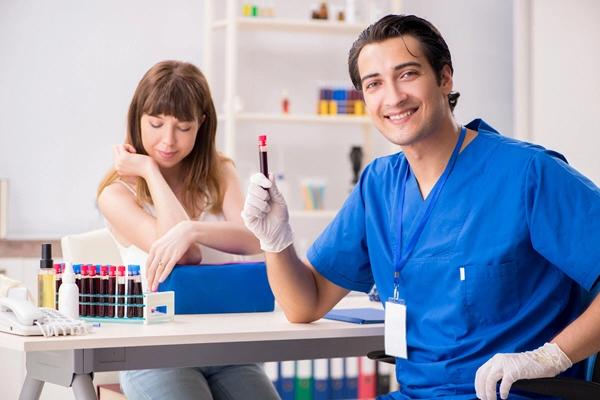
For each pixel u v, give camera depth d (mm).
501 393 1545
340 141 4535
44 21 4023
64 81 4051
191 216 2346
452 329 1718
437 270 1744
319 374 3662
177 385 2010
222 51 4324
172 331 1691
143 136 2262
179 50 4234
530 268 1715
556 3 4340
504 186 1719
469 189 1751
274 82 4434
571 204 1665
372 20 4309
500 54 4746
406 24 1757
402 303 1786
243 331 1717
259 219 1842
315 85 4496
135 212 2252
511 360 1567
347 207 2000
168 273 2025
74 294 1830
